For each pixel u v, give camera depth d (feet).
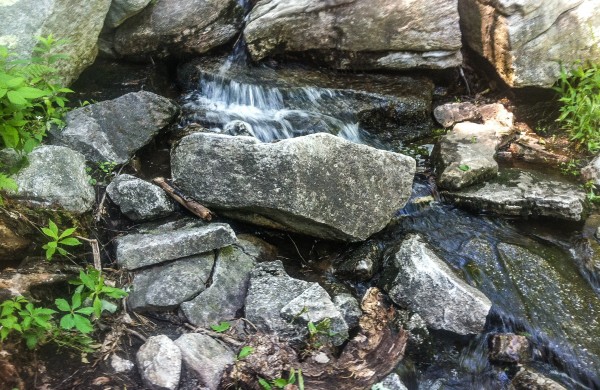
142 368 3.66
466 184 5.79
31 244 4.19
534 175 6.04
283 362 3.92
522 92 7.29
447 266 4.90
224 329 4.12
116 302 4.14
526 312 4.75
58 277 4.06
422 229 5.47
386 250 5.14
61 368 3.59
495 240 5.36
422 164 6.27
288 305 4.21
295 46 7.05
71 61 5.73
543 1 6.60
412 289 4.66
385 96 6.82
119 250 4.39
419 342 4.50
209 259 4.54
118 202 4.82
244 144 4.64
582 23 6.91
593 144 6.51
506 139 6.67
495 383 4.37
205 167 4.79
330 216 4.77
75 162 4.73
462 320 4.54
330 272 4.98
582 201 5.65
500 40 6.90
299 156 4.54
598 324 4.67
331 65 7.20
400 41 6.97
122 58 6.77
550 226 5.57
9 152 4.38
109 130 5.41
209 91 6.87
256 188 4.64
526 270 5.07
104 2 5.93
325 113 6.59
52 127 5.19
